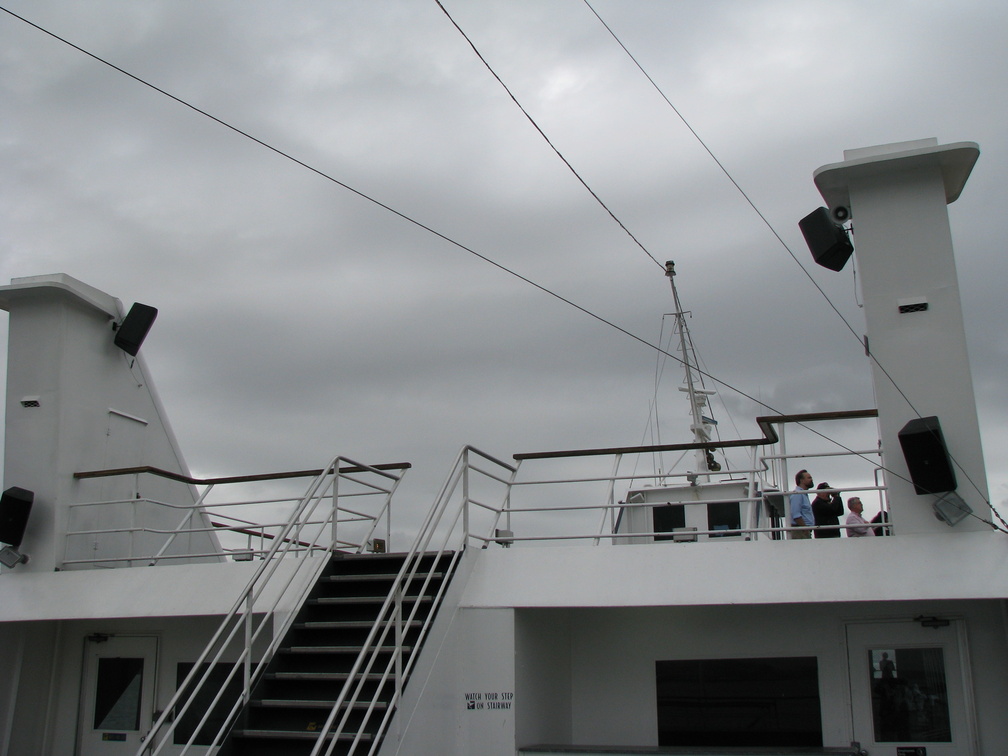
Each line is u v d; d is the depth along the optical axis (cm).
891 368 870
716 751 820
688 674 948
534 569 905
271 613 899
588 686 977
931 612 882
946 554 802
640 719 951
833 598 803
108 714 1110
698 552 868
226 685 784
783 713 908
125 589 1041
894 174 912
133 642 1127
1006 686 844
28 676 1107
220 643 1082
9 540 1134
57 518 1143
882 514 974
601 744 955
